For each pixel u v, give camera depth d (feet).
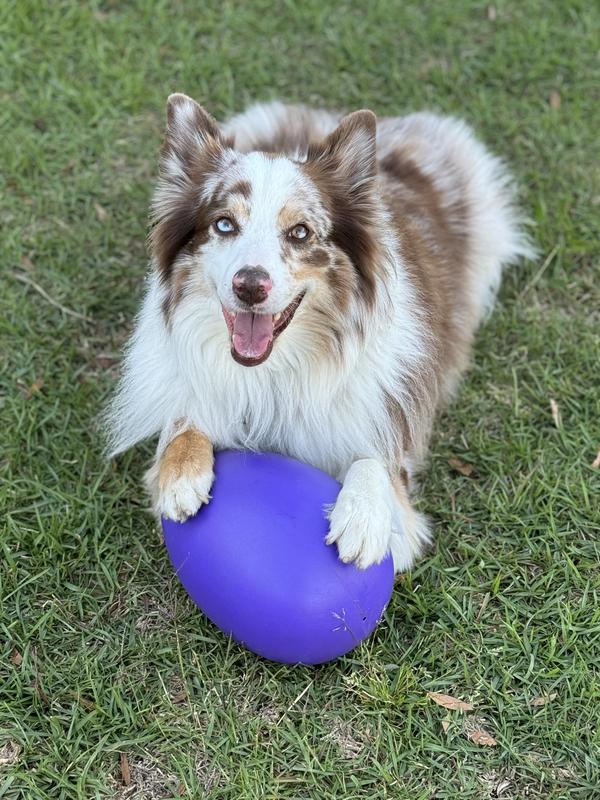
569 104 5.82
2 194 5.24
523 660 3.66
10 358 4.60
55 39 5.94
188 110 3.76
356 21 6.23
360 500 3.43
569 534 4.04
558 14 6.29
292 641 3.33
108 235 5.08
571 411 4.50
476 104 5.78
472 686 3.59
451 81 5.89
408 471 4.09
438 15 6.23
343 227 3.69
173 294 3.74
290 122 4.97
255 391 3.78
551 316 4.90
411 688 3.57
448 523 4.12
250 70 5.90
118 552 3.98
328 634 3.33
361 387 3.80
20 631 3.71
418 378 3.94
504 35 6.16
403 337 3.87
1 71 5.77
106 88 5.76
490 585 3.86
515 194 5.33
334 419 3.82
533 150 5.59
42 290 4.88
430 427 4.23
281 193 3.56
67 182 5.32
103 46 5.92
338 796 3.31
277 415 3.83
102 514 4.08
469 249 4.84
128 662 3.67
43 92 5.67
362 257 3.71
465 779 3.37
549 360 4.71
